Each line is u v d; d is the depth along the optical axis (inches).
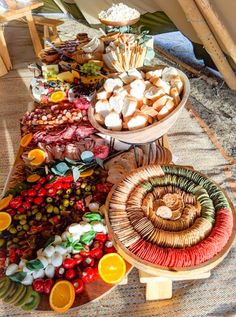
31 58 147.5
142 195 38.1
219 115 97.5
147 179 40.0
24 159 53.8
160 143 58.1
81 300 37.2
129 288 54.1
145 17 142.5
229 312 51.0
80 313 51.3
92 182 48.2
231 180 74.2
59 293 36.9
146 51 71.8
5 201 46.8
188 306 51.9
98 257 40.1
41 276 38.2
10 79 128.9
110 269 38.8
